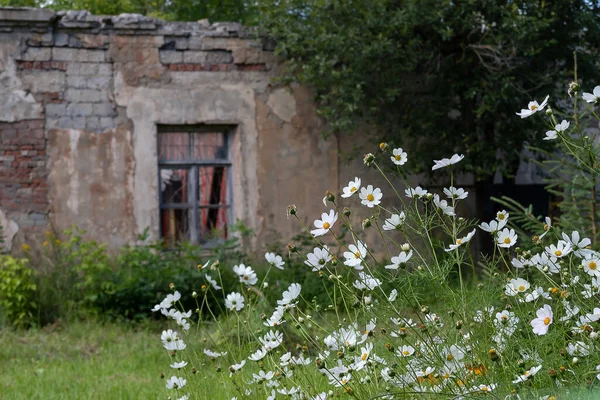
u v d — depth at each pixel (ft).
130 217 35.55
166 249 36.29
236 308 11.82
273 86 37.63
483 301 9.32
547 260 9.68
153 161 35.99
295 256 34.63
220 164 37.55
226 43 37.06
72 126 35.06
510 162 38.14
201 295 29.99
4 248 33.86
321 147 38.04
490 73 36.81
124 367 22.08
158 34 36.22
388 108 37.70
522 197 39.27
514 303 9.95
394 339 10.35
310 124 37.96
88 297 28.91
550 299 9.83
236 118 37.09
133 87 35.88
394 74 35.86
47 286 29.78
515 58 36.01
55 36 35.06
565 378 8.54
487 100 35.04
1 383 19.98
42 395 18.40
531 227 18.84
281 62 37.70
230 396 11.85
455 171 38.14
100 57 35.55
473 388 8.46
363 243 9.41
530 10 35.32
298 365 10.71
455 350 9.01
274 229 37.29
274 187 37.42
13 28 34.53
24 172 34.45
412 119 37.19
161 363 22.70
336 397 10.13
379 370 9.93
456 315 9.33
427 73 37.81
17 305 28.58
